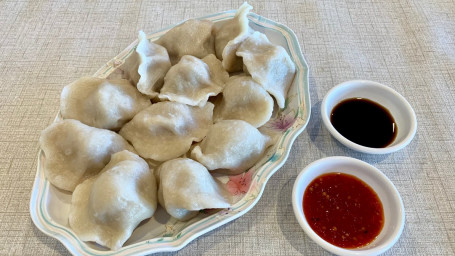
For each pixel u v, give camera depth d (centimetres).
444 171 27
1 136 30
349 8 39
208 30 32
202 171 24
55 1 41
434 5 39
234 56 30
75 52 36
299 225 25
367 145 27
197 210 23
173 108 27
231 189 25
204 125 28
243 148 25
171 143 27
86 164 25
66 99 29
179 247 22
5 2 41
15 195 27
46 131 27
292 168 28
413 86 33
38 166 26
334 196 25
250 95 28
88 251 22
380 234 23
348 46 36
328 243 22
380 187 25
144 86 29
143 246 22
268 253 24
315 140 29
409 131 27
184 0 40
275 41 33
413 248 24
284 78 30
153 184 25
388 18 38
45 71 35
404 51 35
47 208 24
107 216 23
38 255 24
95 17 39
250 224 25
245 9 31
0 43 37
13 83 34
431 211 25
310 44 36
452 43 36
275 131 28
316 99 32
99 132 26
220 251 24
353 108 30
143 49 30
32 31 38
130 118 28
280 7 39
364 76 33
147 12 39
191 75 29
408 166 27
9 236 25
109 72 31
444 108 31
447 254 23
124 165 24
